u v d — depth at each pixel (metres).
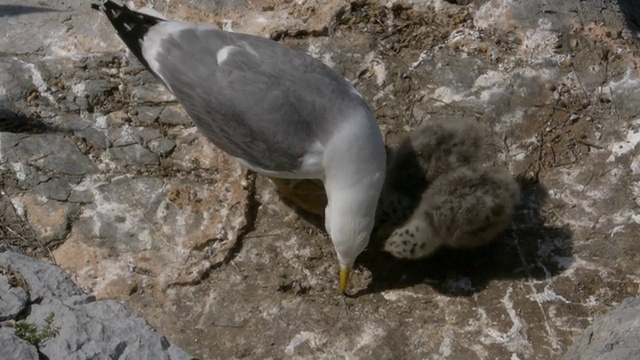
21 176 9.05
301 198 8.88
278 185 8.92
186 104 8.50
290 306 8.39
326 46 10.00
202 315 8.33
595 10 10.16
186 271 8.55
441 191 8.32
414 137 8.82
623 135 9.42
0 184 8.99
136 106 9.64
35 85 9.66
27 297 7.10
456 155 8.70
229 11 10.29
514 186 8.39
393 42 10.07
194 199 8.99
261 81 8.24
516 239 8.82
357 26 10.17
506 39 10.01
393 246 8.56
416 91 9.76
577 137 9.45
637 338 6.96
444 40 10.06
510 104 9.60
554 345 8.12
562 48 9.91
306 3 10.27
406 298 8.46
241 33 9.42
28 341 6.61
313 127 8.14
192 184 9.13
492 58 9.89
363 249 8.40
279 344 8.13
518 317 8.30
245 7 10.33
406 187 8.79
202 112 8.43
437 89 9.74
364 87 9.79
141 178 9.14
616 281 8.49
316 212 8.93
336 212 8.13
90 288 8.42
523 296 8.43
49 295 7.20
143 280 8.50
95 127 9.45
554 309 8.34
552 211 8.99
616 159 9.30
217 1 10.34
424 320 8.31
